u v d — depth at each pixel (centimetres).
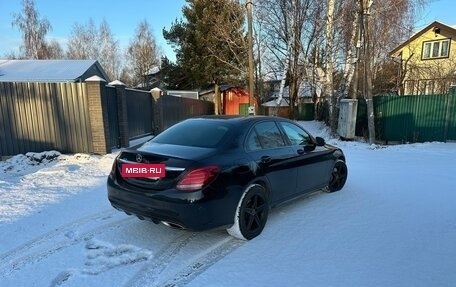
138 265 331
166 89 3444
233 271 318
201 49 3017
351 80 1594
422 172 752
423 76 2536
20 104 909
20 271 318
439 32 2852
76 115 939
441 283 296
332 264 329
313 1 1966
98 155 920
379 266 325
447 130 1255
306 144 522
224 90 3631
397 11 1620
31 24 3962
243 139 404
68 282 300
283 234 402
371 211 482
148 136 1412
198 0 3011
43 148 937
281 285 294
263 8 2100
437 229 415
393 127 1377
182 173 338
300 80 2614
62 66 2161
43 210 481
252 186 388
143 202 355
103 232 407
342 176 603
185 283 299
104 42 5253
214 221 347
